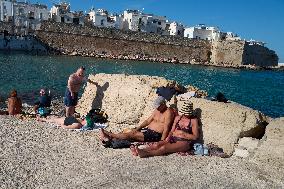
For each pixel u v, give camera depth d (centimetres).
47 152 920
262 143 925
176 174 817
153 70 6794
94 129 1186
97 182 749
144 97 1275
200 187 754
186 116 1001
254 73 8875
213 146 992
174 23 12275
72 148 966
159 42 9419
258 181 812
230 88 5041
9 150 906
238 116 1012
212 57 9956
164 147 941
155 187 738
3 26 7975
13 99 1438
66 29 8338
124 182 754
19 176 758
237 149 971
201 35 12462
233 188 763
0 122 1181
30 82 3419
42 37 8088
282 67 11262
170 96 1183
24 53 7244
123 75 1380
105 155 924
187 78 5972
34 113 1512
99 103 1370
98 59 7975
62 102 2366
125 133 1020
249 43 11056
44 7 9969
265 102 3881
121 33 8975
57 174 786
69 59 7125
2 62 5100
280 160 866
